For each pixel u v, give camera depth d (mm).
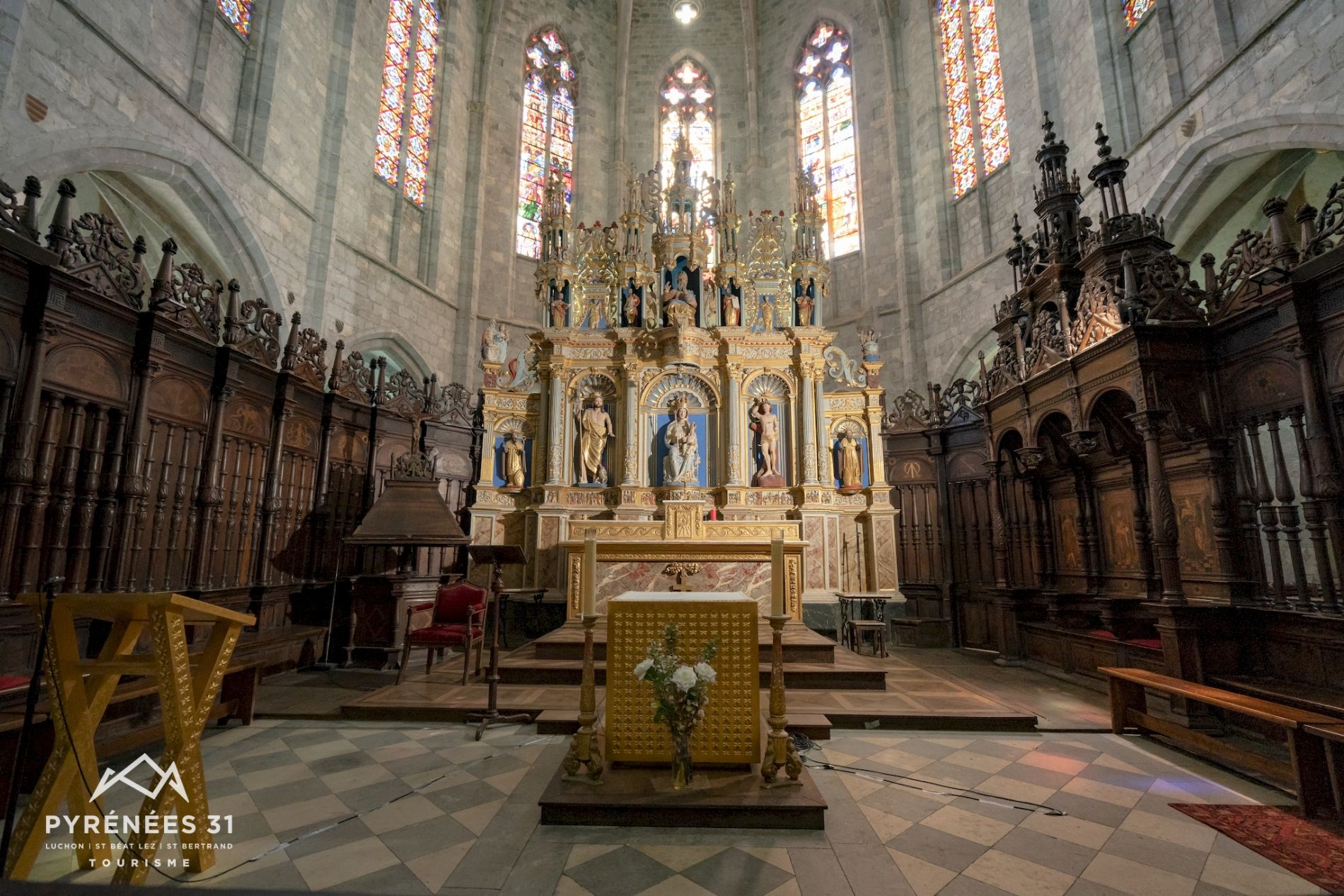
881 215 20891
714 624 5004
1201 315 6875
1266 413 6336
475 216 20859
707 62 24906
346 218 16344
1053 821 4316
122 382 7109
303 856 3775
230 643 4004
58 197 10609
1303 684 5805
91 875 3598
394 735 6246
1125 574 8617
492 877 3547
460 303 20344
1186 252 12305
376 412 11445
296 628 9211
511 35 22719
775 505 11508
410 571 10578
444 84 20297
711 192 12945
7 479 5840
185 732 3572
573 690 7598
